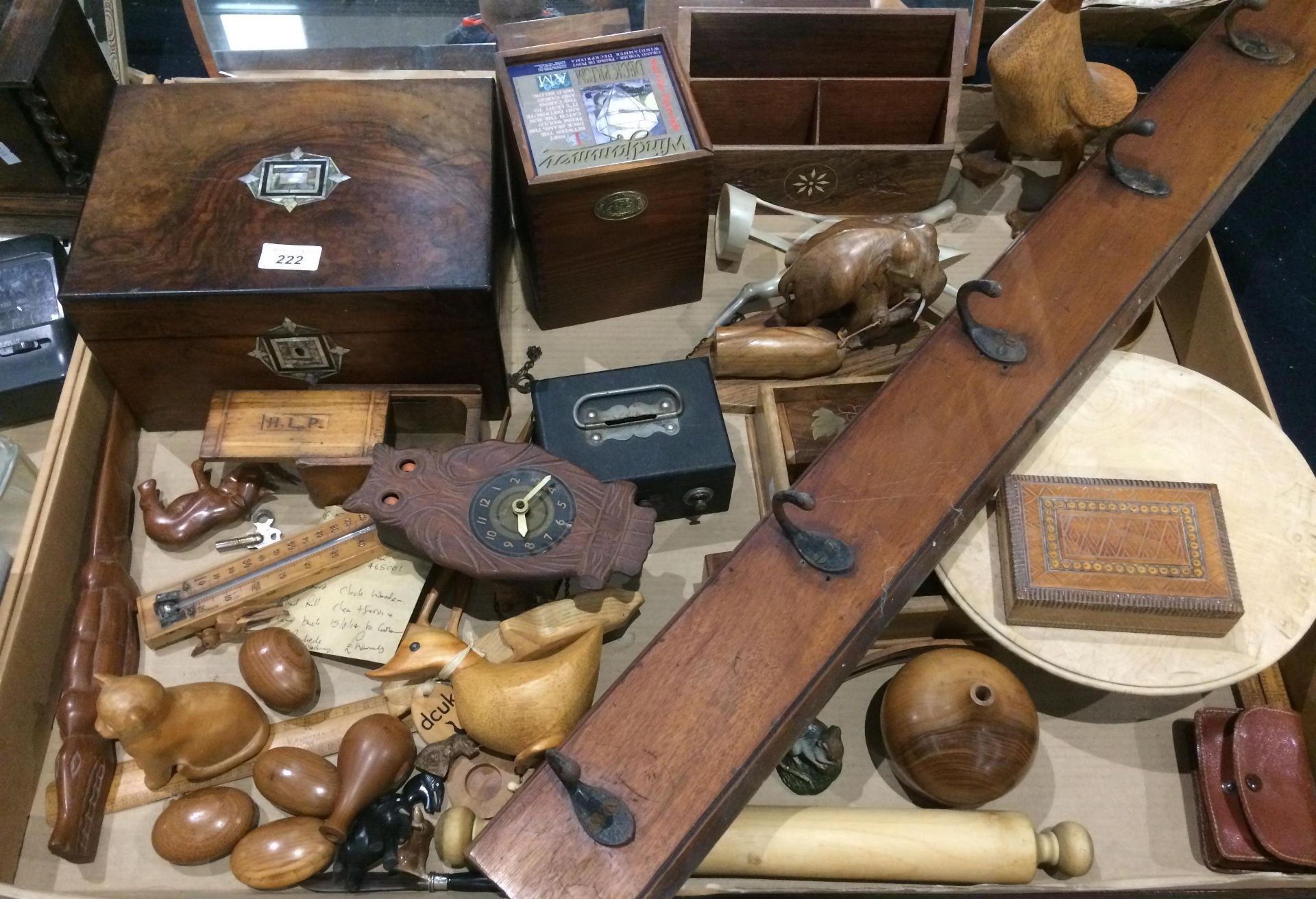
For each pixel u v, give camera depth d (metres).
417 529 1.33
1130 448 1.44
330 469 1.48
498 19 1.88
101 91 1.74
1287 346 2.12
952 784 1.26
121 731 1.23
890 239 1.56
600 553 1.32
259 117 1.57
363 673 1.47
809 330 1.64
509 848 1.03
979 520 1.38
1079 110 1.66
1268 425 1.47
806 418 1.62
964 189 1.99
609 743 1.09
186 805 1.31
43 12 1.58
